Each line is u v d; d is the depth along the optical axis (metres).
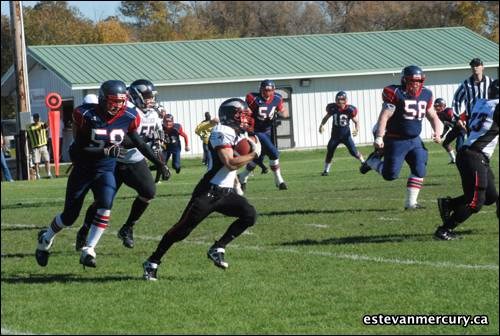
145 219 15.47
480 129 11.83
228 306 8.80
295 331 7.92
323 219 14.41
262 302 8.92
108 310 8.79
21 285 10.04
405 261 10.65
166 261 11.20
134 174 11.95
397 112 14.59
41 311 8.83
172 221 15.12
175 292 9.45
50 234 10.73
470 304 8.62
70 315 8.65
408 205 15.06
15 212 17.62
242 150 9.77
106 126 10.58
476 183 11.70
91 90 37.94
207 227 14.03
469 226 13.15
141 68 38.91
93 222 10.50
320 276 10.00
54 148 31.03
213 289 9.53
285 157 35.97
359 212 15.10
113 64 38.97
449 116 25.30
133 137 10.86
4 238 13.79
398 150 14.77
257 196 18.66
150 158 11.00
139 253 11.95
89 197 20.72
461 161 11.84
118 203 18.50
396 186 19.84
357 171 25.62
